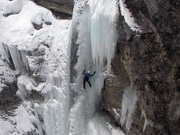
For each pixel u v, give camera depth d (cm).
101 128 1090
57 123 1263
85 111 1111
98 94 1079
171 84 771
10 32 1440
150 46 764
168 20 708
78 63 1052
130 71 848
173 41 718
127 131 1007
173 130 836
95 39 952
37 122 1400
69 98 1129
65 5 1380
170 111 811
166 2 698
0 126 1542
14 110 1518
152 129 880
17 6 1527
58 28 1365
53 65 1288
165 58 750
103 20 905
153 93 813
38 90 1322
